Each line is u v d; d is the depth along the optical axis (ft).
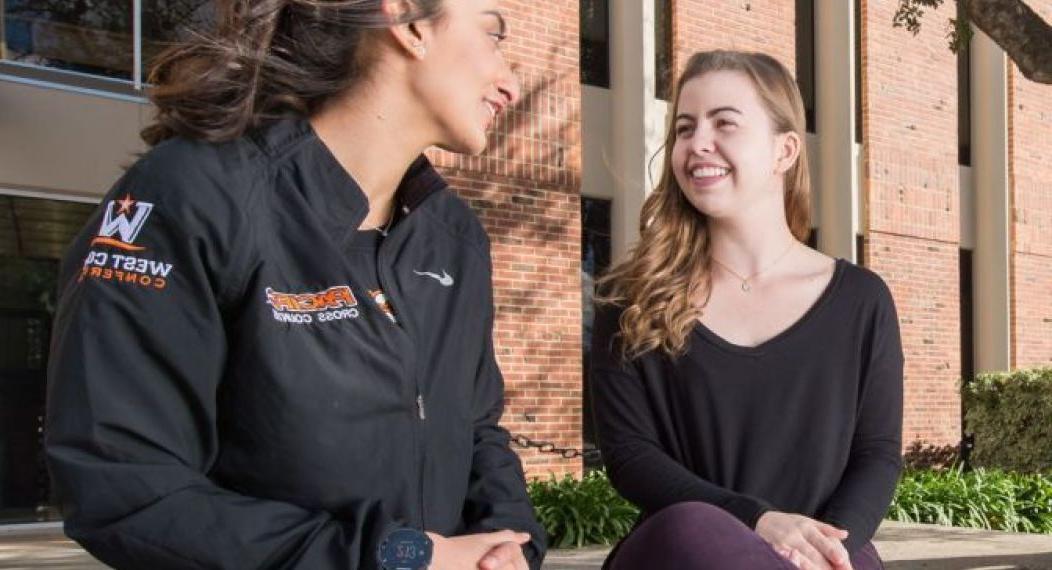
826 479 8.78
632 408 9.11
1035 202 46.68
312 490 5.57
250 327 5.49
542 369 32.14
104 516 5.12
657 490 8.39
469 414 6.57
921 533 27.66
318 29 6.04
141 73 28.09
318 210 5.87
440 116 6.16
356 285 5.77
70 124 26.73
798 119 9.46
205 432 5.53
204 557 5.18
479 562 5.74
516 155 31.83
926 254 42.55
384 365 5.76
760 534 7.43
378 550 5.41
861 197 40.98
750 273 9.33
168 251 5.41
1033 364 46.26
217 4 6.13
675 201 9.50
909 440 41.45
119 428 5.21
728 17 36.96
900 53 41.98
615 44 35.63
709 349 8.92
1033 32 20.04
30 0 26.61
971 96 46.39
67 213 27.12
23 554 23.35
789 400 8.80
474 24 6.14
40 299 26.91
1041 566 22.29
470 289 6.61
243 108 5.79
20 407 26.81
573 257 33.01
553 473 29.89
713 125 9.16
